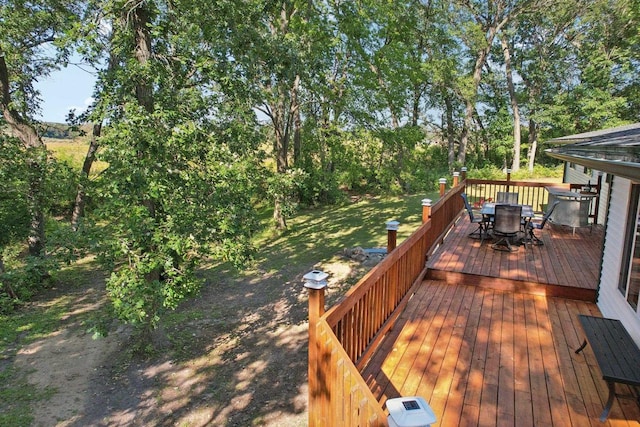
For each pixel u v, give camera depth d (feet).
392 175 68.03
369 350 11.50
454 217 29.27
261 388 18.98
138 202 21.03
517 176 82.17
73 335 25.18
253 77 26.63
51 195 32.58
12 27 30.32
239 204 23.06
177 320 26.55
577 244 24.31
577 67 82.28
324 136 57.16
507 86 90.48
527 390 10.92
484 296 17.48
